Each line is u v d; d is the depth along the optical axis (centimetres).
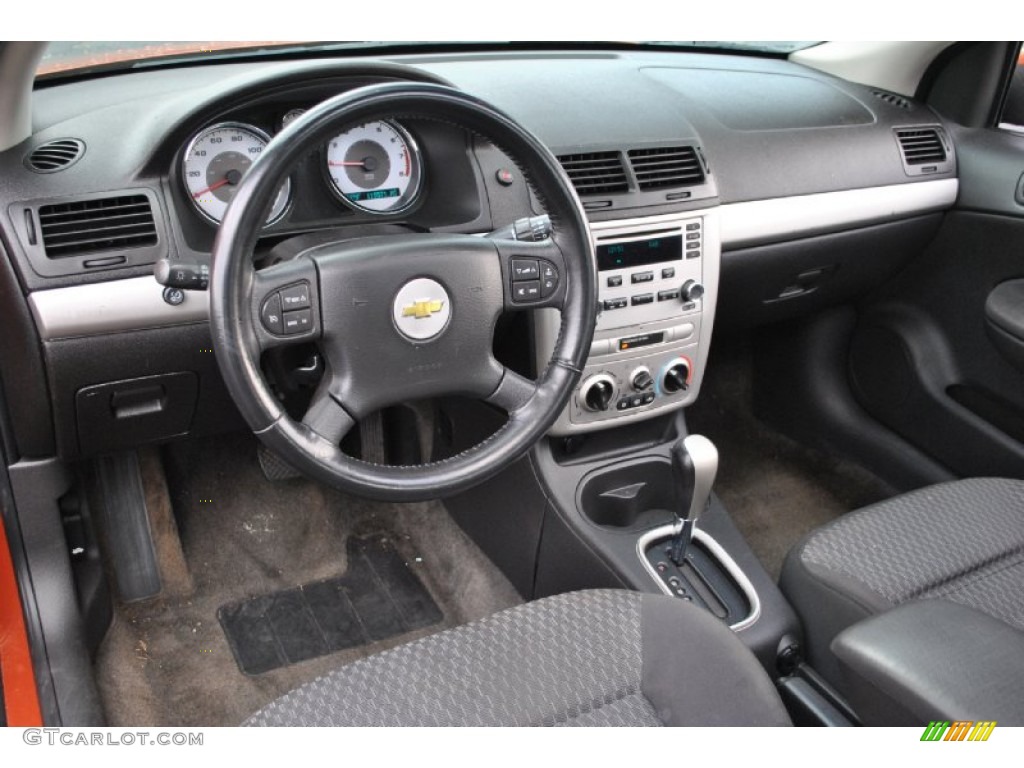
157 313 129
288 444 109
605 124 158
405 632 175
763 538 198
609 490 166
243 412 107
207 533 187
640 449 170
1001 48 185
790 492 212
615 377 158
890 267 198
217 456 192
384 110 106
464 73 170
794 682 132
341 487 114
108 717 155
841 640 91
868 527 130
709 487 147
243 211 101
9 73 118
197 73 159
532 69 177
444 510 195
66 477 152
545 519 164
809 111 186
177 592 179
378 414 194
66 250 124
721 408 231
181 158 128
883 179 184
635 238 153
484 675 97
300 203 138
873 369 210
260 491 194
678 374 164
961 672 83
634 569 153
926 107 198
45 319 124
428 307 116
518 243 121
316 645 171
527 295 122
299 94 132
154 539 179
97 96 145
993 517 129
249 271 105
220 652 169
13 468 146
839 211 179
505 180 145
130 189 126
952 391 196
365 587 184
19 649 146
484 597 180
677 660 99
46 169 125
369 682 96
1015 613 116
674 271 158
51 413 136
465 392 123
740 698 96
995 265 185
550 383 125
